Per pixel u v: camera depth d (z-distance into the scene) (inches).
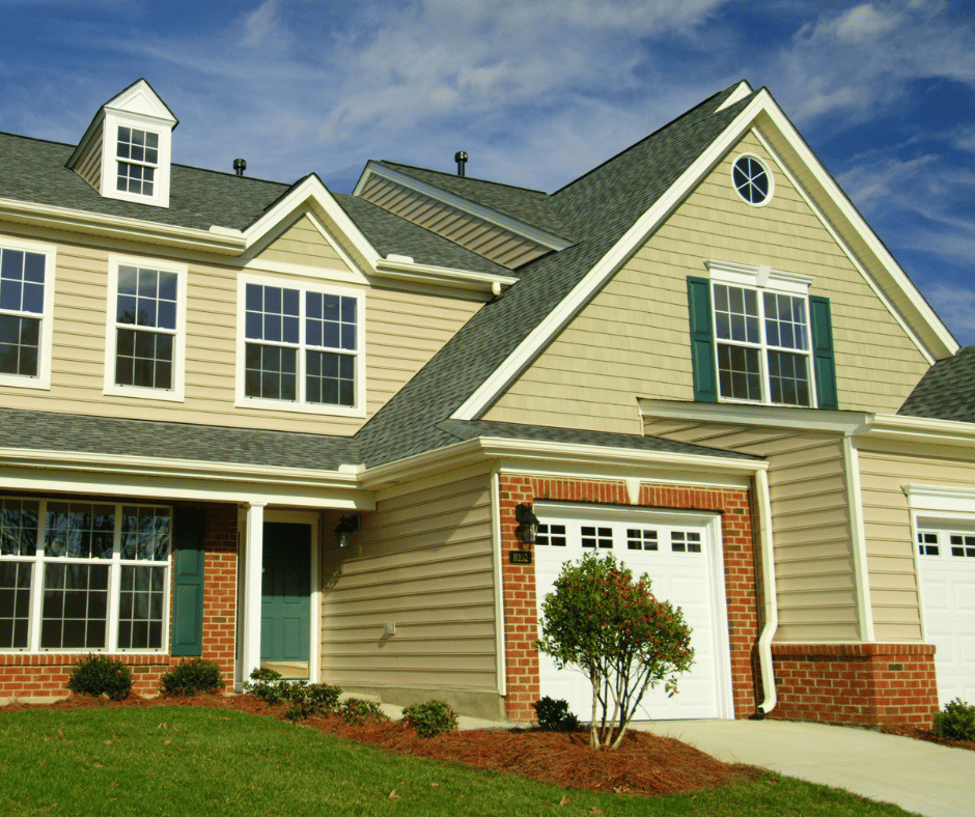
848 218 744.3
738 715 553.9
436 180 904.9
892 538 543.5
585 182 872.9
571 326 634.2
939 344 768.3
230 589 605.6
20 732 399.2
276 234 688.4
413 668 557.0
